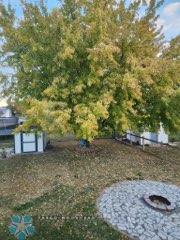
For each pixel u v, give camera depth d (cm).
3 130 2023
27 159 1450
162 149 1652
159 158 1459
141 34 1312
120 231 805
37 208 921
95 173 1216
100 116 1167
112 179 1146
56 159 1428
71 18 1310
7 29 1304
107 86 1252
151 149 1648
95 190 1039
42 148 1588
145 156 1491
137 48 1305
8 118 2053
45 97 1280
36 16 1280
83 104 1197
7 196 1023
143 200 973
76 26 1222
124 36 1257
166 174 1234
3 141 1955
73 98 1245
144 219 864
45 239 763
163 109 1434
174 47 1409
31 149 1580
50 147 1683
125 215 879
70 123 1221
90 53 1127
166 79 1288
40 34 1289
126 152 1559
